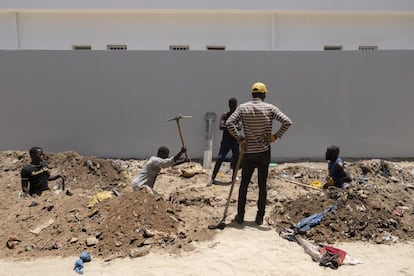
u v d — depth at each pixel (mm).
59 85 10203
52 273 4375
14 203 6238
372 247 5137
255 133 5555
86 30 14180
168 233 5273
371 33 14383
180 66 10125
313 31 14281
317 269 4512
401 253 4961
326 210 5781
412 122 10234
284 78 10133
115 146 10305
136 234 5102
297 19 14227
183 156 10211
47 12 14094
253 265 4590
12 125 10312
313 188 7520
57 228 5281
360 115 10203
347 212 5730
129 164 9656
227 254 4855
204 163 9422
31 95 10234
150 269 4465
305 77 10125
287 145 10242
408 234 5531
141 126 10242
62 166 8477
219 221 5902
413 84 10164
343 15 14281
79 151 10320
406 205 6629
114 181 8383
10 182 8070
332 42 14336
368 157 10273
